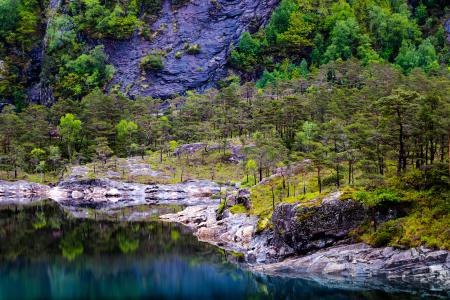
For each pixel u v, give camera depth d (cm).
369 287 5697
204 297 5644
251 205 8844
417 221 6206
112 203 13600
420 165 7338
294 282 6059
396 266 5891
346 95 14275
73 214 11656
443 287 5547
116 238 8900
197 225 9769
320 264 6288
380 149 7631
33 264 7244
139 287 6116
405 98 7119
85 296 5738
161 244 8362
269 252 7019
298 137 12612
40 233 9406
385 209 6475
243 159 14500
